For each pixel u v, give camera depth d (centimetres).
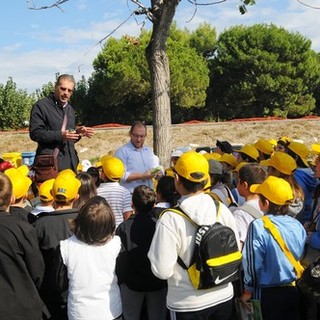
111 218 362
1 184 353
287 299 371
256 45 4338
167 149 904
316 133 2527
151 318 447
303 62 4381
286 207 385
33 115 573
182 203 341
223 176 570
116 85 3916
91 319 351
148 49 898
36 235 360
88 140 2394
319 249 420
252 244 371
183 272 338
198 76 4075
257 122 2655
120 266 375
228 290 351
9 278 341
